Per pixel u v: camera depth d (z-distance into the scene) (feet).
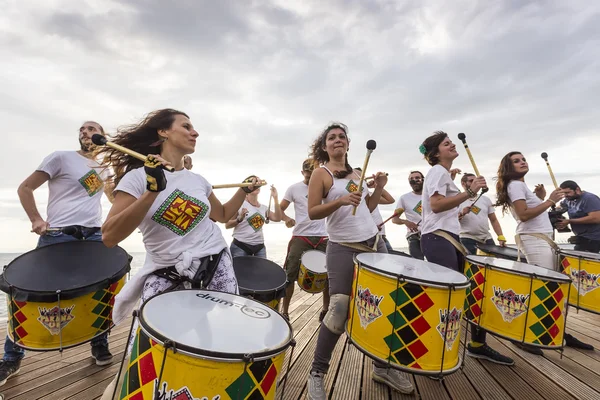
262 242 13.87
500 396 6.88
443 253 7.93
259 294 8.00
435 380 7.55
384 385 7.22
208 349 2.88
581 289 10.40
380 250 7.93
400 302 5.46
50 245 7.36
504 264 8.05
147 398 3.00
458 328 5.60
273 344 3.25
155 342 3.06
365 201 7.62
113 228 4.12
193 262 4.73
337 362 8.47
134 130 5.42
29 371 7.73
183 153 5.41
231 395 2.93
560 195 9.43
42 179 8.00
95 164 8.54
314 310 14.15
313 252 12.24
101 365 8.11
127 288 4.87
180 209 4.71
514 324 7.31
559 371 8.22
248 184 6.27
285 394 6.68
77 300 6.18
